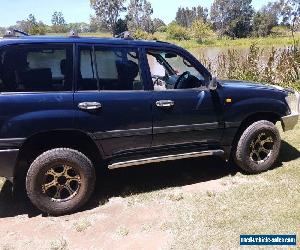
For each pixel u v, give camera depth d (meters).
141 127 4.62
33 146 4.40
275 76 11.37
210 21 105.69
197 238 3.96
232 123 5.10
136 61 4.60
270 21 86.38
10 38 4.17
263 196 4.74
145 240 3.96
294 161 5.77
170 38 87.00
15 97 4.08
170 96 4.71
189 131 4.88
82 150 4.57
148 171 5.64
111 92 4.45
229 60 12.27
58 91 4.24
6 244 3.99
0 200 4.90
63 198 4.52
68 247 3.90
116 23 96.69
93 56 4.40
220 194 4.86
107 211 4.57
